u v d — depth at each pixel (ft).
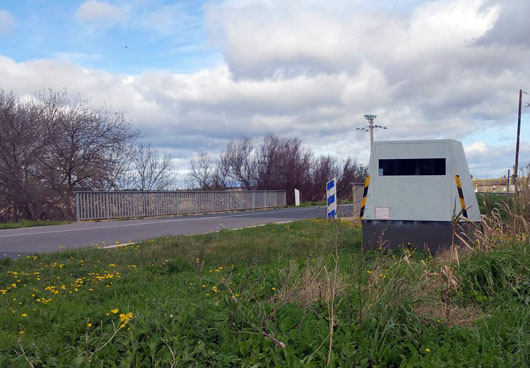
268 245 34.17
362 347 13.47
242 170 152.76
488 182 125.08
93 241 41.93
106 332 14.20
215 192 100.32
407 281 17.35
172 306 16.14
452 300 18.10
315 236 40.68
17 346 13.29
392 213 30.58
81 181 89.97
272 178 151.43
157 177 114.42
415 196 30.27
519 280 19.35
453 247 21.84
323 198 160.15
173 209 87.15
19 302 18.79
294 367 12.26
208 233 44.39
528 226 26.48
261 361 12.82
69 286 21.99
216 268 26.25
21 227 58.90
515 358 13.06
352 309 16.02
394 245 30.37
